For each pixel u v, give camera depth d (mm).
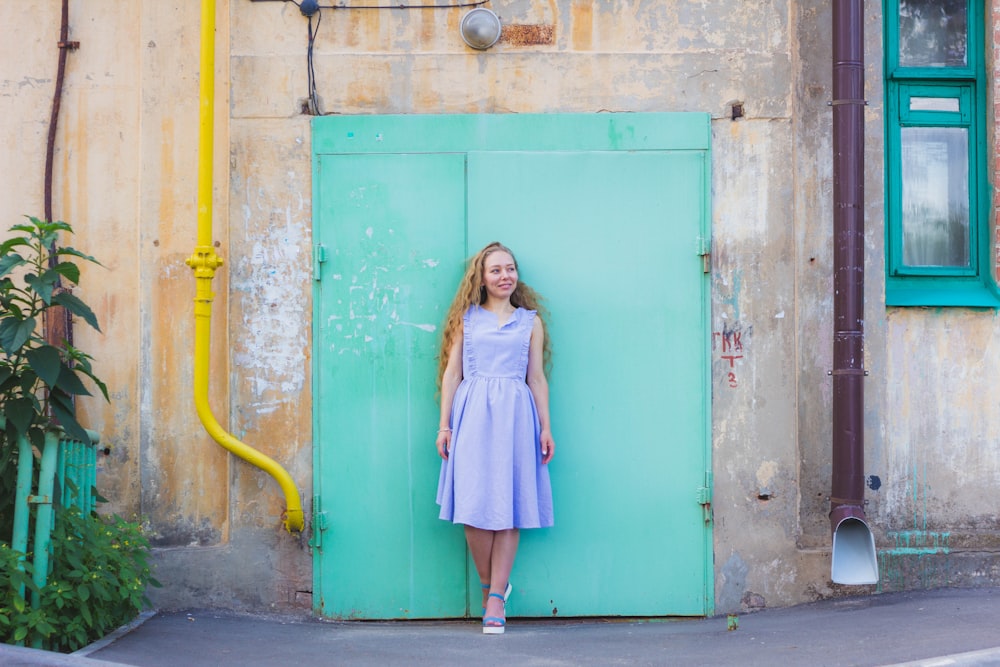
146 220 5305
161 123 5320
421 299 5383
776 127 5438
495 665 4379
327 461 5348
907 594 5316
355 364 5367
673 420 5395
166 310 5305
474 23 5344
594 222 5406
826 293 5422
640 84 5438
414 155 5391
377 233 5383
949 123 5617
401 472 5355
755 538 5391
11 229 4668
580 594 5379
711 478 5395
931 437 5430
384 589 5348
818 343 5414
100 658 4336
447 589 5355
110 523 5109
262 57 5383
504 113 5418
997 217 5488
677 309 5406
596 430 5387
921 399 5438
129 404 5305
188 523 5305
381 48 5410
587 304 5398
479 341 5113
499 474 4969
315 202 5363
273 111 5375
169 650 4523
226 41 5352
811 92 5445
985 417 5445
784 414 5406
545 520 5145
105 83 5336
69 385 4684
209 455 5320
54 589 4484
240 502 5320
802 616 5113
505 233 5395
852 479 5145
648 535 5387
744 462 5402
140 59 5336
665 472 5391
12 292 5250
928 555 5391
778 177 5434
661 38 5441
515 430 5027
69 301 4715
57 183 5309
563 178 5406
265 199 5363
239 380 5336
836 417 5191
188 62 5340
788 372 5414
